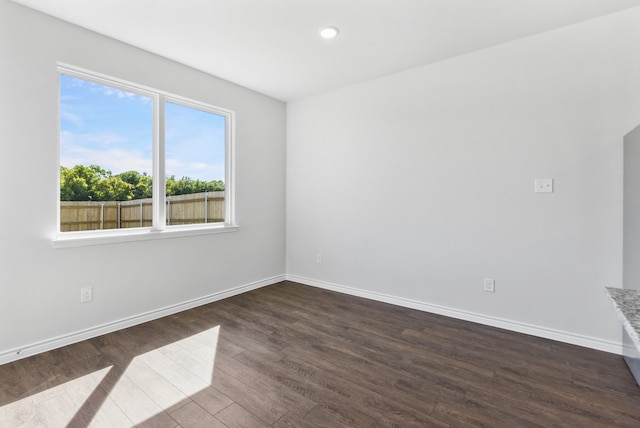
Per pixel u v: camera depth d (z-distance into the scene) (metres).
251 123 3.82
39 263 2.27
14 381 1.93
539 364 2.16
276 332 2.68
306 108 4.06
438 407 1.73
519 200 2.65
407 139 3.24
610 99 2.29
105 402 1.75
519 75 2.62
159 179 3.01
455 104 2.94
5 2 2.10
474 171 2.86
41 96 2.26
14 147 2.15
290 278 4.34
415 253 3.23
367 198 3.55
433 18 2.32
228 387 1.90
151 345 2.43
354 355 2.29
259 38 2.61
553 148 2.50
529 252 2.62
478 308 2.88
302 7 2.20
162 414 1.66
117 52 2.64
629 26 2.22
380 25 2.41
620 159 2.26
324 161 3.91
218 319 2.96
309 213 4.09
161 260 3.00
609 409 1.71
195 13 2.27
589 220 2.38
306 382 1.96
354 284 3.70
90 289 2.53
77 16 2.30
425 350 2.37
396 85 3.30
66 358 2.21
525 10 2.21
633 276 2.03
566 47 2.43
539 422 1.62
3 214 2.12
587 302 2.40
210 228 3.37
